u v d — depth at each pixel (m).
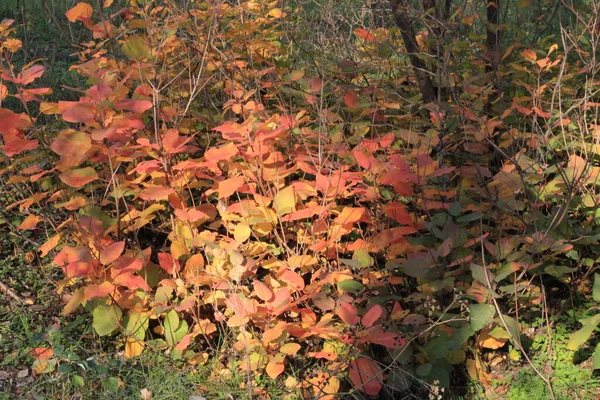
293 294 1.42
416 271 1.33
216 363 1.41
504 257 1.41
